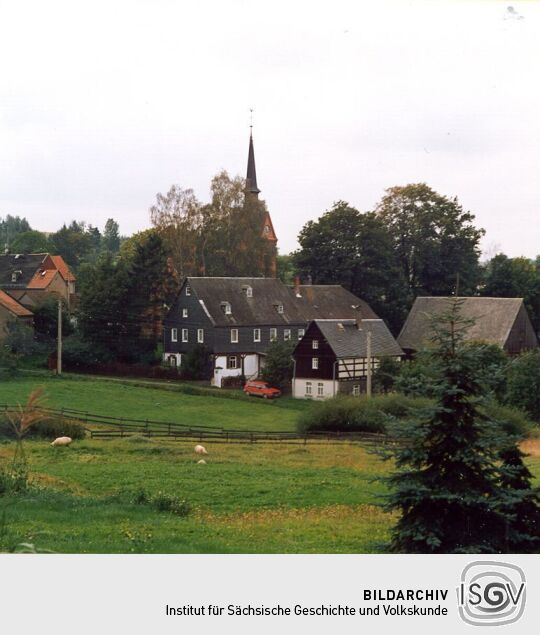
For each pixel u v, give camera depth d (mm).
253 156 133625
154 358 85062
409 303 96125
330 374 73125
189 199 99312
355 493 31062
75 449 41688
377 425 50438
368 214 96875
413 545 17500
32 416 27797
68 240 174750
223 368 81125
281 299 87938
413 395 18125
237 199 100375
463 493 17312
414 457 17688
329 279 97375
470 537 17297
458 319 18219
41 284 105500
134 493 27906
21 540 17984
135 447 42594
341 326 75500
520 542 17906
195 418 60438
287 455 42312
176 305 84750
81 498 26234
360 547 21562
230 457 41062
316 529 24266
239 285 86438
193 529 22531
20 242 158125
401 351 78250
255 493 30641
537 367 57188
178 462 38469
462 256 101500
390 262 97188
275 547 20812
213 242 99250
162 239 89375
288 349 75750
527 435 47594
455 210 101812
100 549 17828
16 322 79438
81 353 79625
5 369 71500
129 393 68875
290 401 70750
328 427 51844
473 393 17812
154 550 18219
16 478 26375
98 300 81312
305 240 98000
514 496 17500
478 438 17625
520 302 82750
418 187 101500
